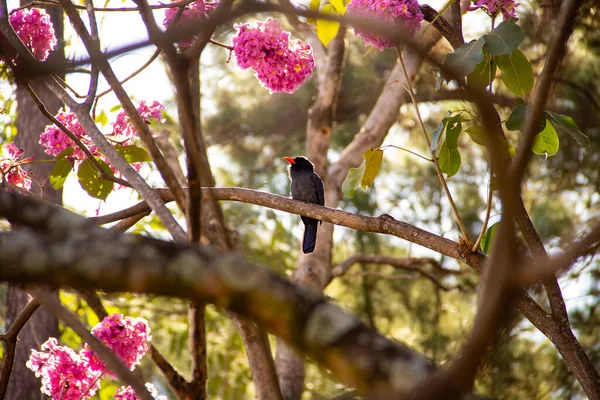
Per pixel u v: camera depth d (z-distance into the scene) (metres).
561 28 2.47
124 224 4.38
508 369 8.05
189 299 1.40
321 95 10.58
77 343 8.05
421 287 12.19
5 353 3.93
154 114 5.30
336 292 12.43
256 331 1.76
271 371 1.77
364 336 1.32
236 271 1.37
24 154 7.44
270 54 4.77
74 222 1.62
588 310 8.50
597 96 9.15
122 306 9.08
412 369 1.27
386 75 13.43
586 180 9.81
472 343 1.21
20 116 7.61
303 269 10.09
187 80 2.05
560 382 8.05
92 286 1.41
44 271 1.41
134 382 2.23
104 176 4.36
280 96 13.52
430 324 11.66
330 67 10.60
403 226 4.22
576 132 3.91
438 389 1.18
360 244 12.59
